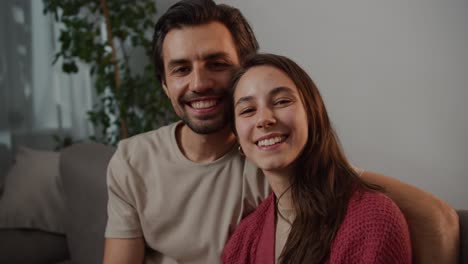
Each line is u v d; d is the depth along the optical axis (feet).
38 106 9.38
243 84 2.97
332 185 2.96
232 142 3.61
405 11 7.70
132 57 9.76
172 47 3.35
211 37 3.30
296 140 2.84
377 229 2.62
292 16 8.46
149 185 3.69
